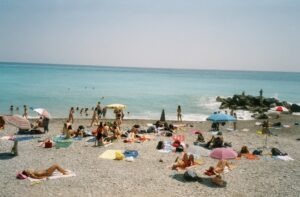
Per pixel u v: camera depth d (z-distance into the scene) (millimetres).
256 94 91312
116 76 177500
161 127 33094
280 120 43219
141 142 26578
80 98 62906
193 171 18266
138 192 15984
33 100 57531
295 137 32406
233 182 18000
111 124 31125
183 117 45594
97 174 18359
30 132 28609
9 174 17703
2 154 21688
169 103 60938
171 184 17266
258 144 27781
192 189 16672
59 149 23500
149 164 20703
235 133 32844
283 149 26219
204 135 31297
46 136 27828
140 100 63812
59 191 15633
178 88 101500
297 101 74625
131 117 44375
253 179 18641
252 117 46094
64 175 17766
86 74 185625
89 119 38781
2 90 72938
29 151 22703
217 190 16688
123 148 24500
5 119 22703
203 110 53688
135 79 151500
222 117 26453
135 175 18469
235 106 56906
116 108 35156
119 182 17234
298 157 23844
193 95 76938
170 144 25406
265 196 16141
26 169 18641
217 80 174750
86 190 15930
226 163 20078
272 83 156125
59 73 181750
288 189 17156
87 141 26375
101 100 61219
